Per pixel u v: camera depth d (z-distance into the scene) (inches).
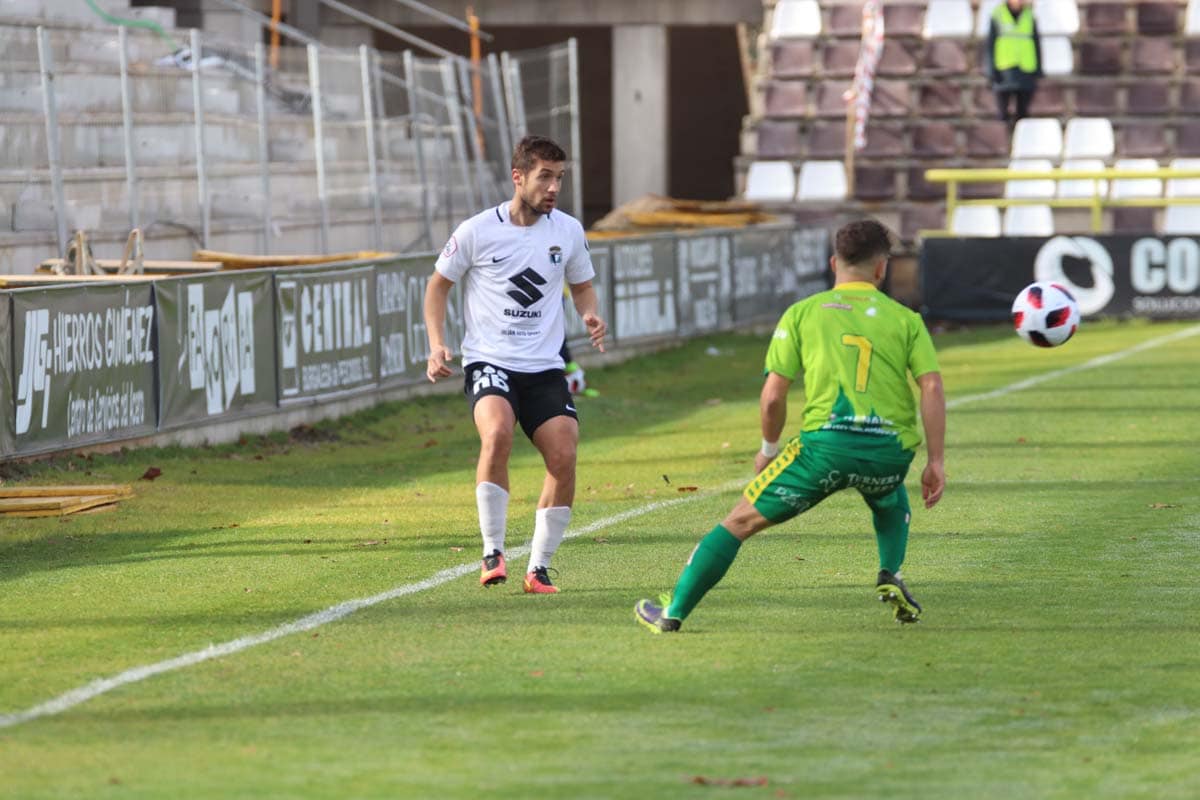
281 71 3189.0
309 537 1221.1
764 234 3174.2
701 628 888.3
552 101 3223.4
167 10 3267.7
